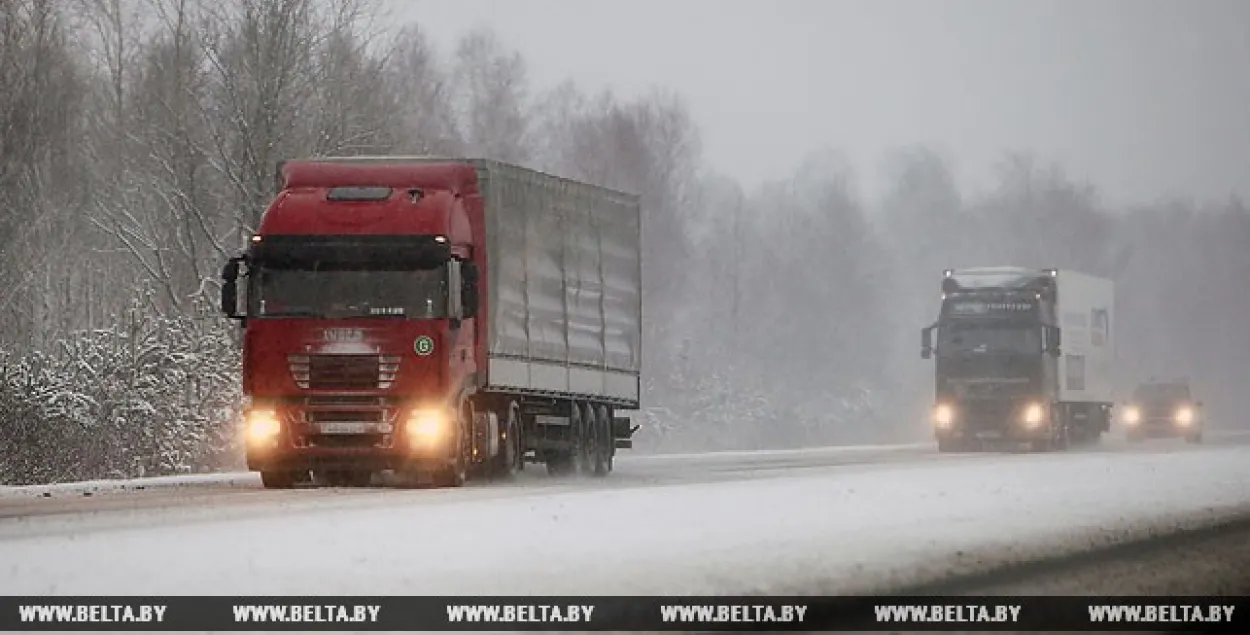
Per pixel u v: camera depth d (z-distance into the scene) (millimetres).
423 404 85062
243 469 115125
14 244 145125
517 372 94625
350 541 51031
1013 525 62281
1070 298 166250
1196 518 69312
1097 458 127875
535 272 97688
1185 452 144250
